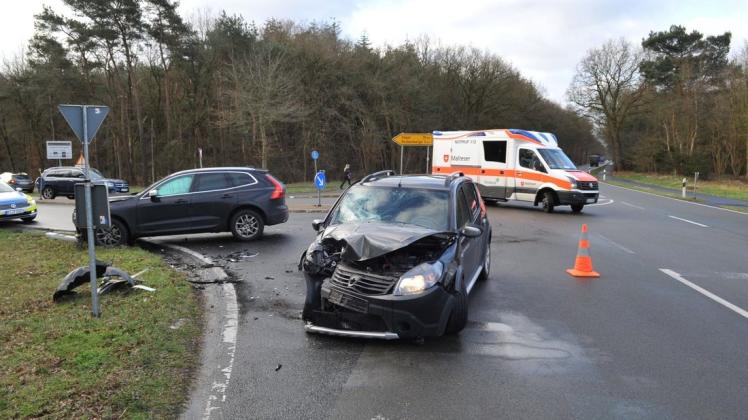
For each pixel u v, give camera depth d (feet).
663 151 174.81
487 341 17.26
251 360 15.53
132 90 141.49
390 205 20.26
